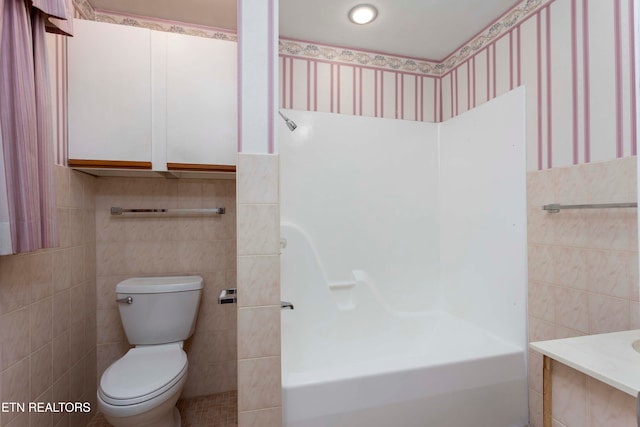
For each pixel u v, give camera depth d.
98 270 1.85
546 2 1.57
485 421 1.55
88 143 1.57
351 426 1.34
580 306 1.39
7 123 0.99
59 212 1.47
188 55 1.68
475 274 2.00
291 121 1.85
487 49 1.95
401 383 1.41
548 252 1.54
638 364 0.88
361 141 2.19
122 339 1.89
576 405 0.94
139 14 1.87
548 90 1.55
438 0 1.72
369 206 2.20
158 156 1.65
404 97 2.31
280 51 2.05
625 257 1.23
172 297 1.76
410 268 2.28
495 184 1.85
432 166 2.33
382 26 1.96
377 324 2.13
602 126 1.32
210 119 1.70
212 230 2.01
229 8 1.82
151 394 1.29
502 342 1.75
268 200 1.25
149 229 1.92
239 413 1.22
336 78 2.16
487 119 1.91
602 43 1.32
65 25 1.27
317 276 2.03
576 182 1.41
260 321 1.24
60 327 1.47
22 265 1.21
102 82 1.59
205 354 2.00
